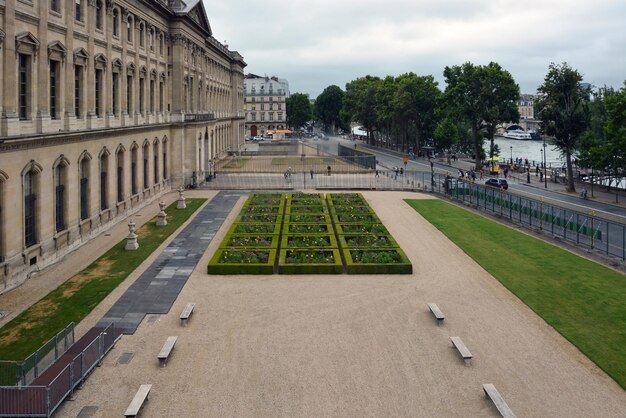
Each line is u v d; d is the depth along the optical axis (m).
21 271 39.16
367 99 189.12
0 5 36.53
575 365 26.81
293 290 37.47
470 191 73.31
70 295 36.38
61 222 46.62
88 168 51.56
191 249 48.38
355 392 24.25
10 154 37.59
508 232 56.00
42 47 42.31
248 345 28.86
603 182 109.06
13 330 30.66
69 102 47.53
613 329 30.91
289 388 24.56
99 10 55.47
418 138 161.50
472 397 23.91
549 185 102.25
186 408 22.95
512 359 27.44
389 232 54.56
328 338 29.75
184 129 86.12
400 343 29.20
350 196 74.62
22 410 21.86
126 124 62.88
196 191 84.38
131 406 22.38
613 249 47.56
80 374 24.70
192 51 95.50
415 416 22.44
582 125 89.56
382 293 37.00
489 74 120.81
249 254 43.28
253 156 139.50
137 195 67.00
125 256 45.91
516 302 35.38
